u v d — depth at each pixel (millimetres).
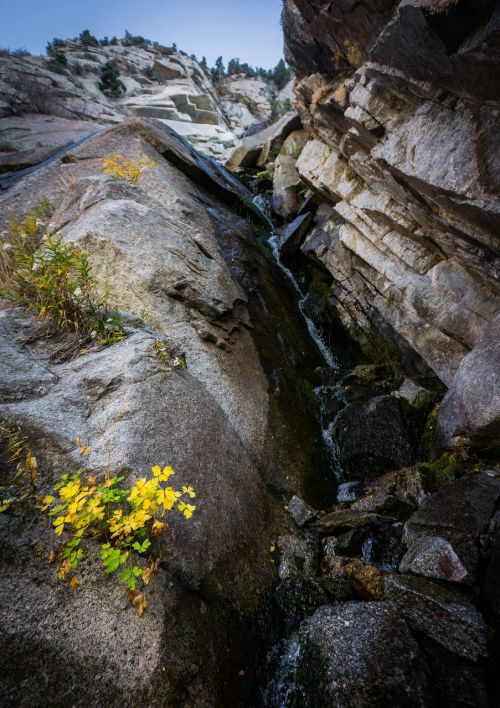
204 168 10172
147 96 36688
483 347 4742
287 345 6738
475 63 3059
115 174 6727
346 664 2498
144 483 2432
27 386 3074
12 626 1848
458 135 3709
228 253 7348
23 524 2248
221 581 2865
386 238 6445
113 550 2252
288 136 13961
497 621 2766
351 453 5363
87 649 1992
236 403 4539
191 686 2258
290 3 5848
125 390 3295
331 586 3236
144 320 4488
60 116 24500
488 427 4250
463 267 5328
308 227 9508
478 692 2402
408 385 6082
